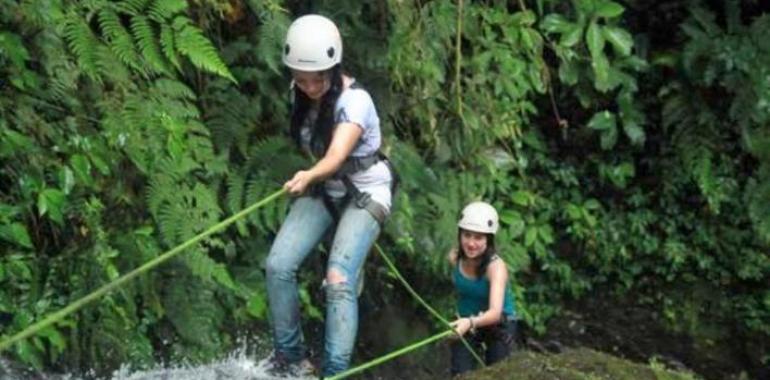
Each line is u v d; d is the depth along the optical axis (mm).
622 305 10719
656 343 10547
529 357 5762
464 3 9234
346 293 6344
